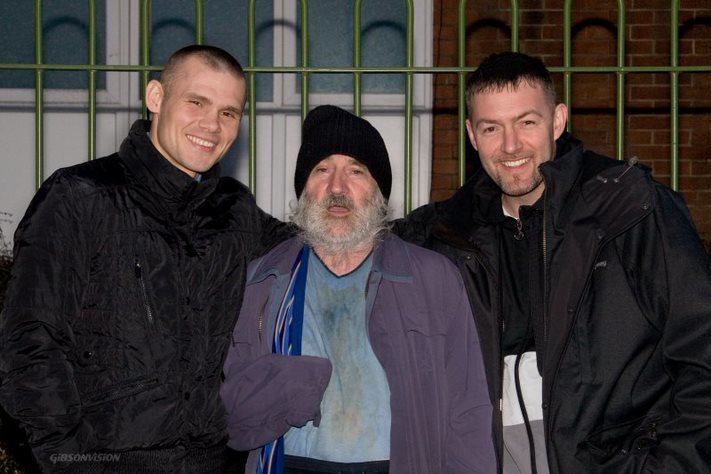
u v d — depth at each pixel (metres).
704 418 2.79
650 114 5.93
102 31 5.97
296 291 3.10
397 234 3.40
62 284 2.77
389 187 3.28
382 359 3.01
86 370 2.80
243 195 3.27
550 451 2.91
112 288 2.84
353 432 2.94
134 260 2.86
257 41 6.04
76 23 6.04
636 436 2.92
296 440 2.98
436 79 5.89
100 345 2.81
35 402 2.67
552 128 3.19
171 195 2.97
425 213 3.46
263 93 5.96
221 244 3.07
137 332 2.83
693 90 5.94
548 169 3.01
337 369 3.00
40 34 4.31
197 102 3.05
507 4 5.92
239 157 5.68
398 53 6.04
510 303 3.13
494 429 3.04
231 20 6.05
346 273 3.13
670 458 2.82
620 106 4.20
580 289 2.93
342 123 3.20
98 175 2.93
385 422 2.96
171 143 3.05
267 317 3.10
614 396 2.91
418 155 5.58
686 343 2.85
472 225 3.20
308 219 3.12
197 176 3.15
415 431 2.96
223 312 3.04
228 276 3.07
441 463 3.00
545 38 5.93
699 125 5.91
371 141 3.21
